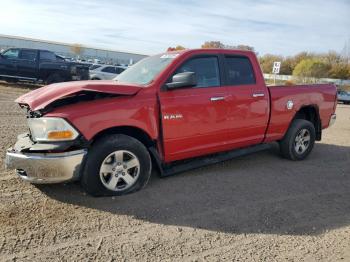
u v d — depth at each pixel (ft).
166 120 15.38
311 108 22.36
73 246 10.96
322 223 13.39
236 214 13.73
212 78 17.21
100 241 11.34
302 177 18.65
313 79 179.42
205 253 10.97
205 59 17.08
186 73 15.07
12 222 12.21
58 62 62.85
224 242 11.66
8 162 13.82
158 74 15.67
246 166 19.99
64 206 13.64
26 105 14.73
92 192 14.16
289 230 12.69
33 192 14.79
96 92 13.83
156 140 15.47
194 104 16.15
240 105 17.89
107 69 71.61
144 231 12.12
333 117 23.85
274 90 19.63
